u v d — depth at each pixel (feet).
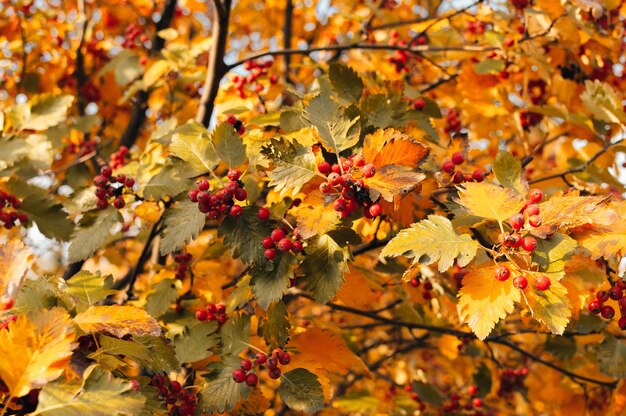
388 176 7.98
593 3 11.74
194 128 10.74
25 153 11.82
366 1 17.07
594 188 11.81
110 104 20.51
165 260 14.46
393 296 16.79
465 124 15.98
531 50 12.96
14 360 6.32
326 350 9.88
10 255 7.13
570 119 11.96
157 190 10.05
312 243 8.76
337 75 10.66
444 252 7.61
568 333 13.17
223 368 9.20
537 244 7.66
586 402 13.94
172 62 15.48
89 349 7.79
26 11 17.83
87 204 10.72
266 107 13.61
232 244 8.55
